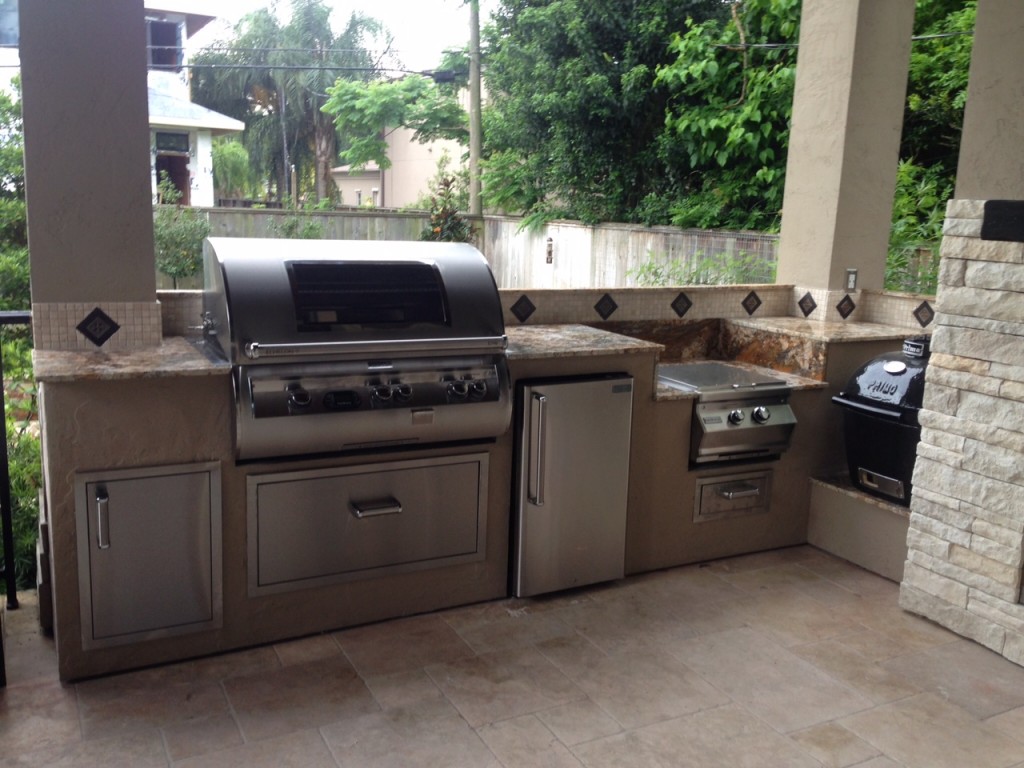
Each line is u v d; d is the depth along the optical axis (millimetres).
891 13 4059
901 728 2451
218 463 2594
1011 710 2555
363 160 16516
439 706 2490
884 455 3430
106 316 2727
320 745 2289
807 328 3975
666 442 3389
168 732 2320
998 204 2748
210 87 20062
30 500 3666
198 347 2785
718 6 9047
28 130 2537
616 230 8797
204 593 2656
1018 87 3316
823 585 3418
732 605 3215
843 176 4121
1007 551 2816
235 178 19484
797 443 3729
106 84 2594
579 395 3070
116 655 2580
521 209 11273
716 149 8391
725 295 4230
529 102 10000
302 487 2725
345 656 2752
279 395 2531
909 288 5258
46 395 2350
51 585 2760
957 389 2932
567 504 3150
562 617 3074
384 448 2838
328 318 2645
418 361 2760
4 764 2166
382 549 2902
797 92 4305
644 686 2635
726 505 3605
